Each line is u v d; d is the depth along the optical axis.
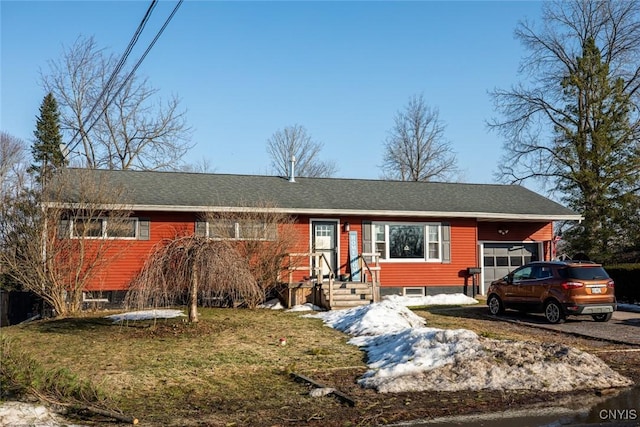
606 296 16.30
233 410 8.16
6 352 8.34
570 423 7.51
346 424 7.51
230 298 20.33
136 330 14.73
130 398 8.73
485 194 26.59
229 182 24.28
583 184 33.50
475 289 24.27
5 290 20.14
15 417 7.05
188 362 11.08
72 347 12.60
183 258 14.62
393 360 10.76
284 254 20.22
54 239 18.03
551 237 26.20
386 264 23.33
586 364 10.09
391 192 25.36
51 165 22.67
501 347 10.67
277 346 12.75
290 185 24.88
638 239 31.42
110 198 19.02
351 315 15.96
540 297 16.84
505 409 8.15
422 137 53.47
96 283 20.19
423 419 7.71
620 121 32.78
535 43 37.38
